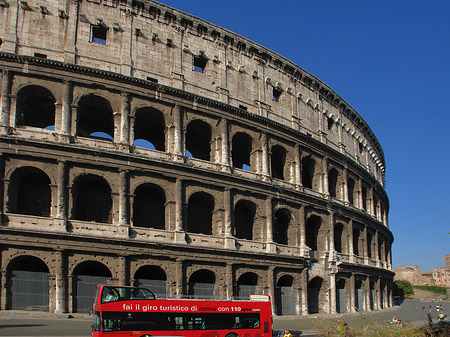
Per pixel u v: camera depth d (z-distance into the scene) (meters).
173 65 65.69
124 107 60.03
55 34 58.81
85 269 56.97
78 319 49.88
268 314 42.88
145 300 38.44
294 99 80.69
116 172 57.47
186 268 59.09
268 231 68.38
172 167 60.69
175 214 60.03
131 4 64.25
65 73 57.53
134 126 64.88
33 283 50.91
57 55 58.22
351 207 87.31
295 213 73.81
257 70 75.69
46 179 56.56
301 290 71.06
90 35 60.94
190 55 67.94
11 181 52.94
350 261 83.81
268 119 72.69
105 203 58.84
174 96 63.94
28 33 57.50
